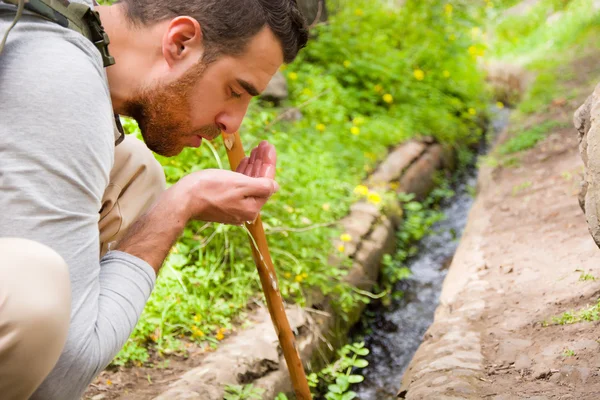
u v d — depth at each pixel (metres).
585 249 4.02
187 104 1.96
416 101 7.73
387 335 4.35
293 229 4.02
